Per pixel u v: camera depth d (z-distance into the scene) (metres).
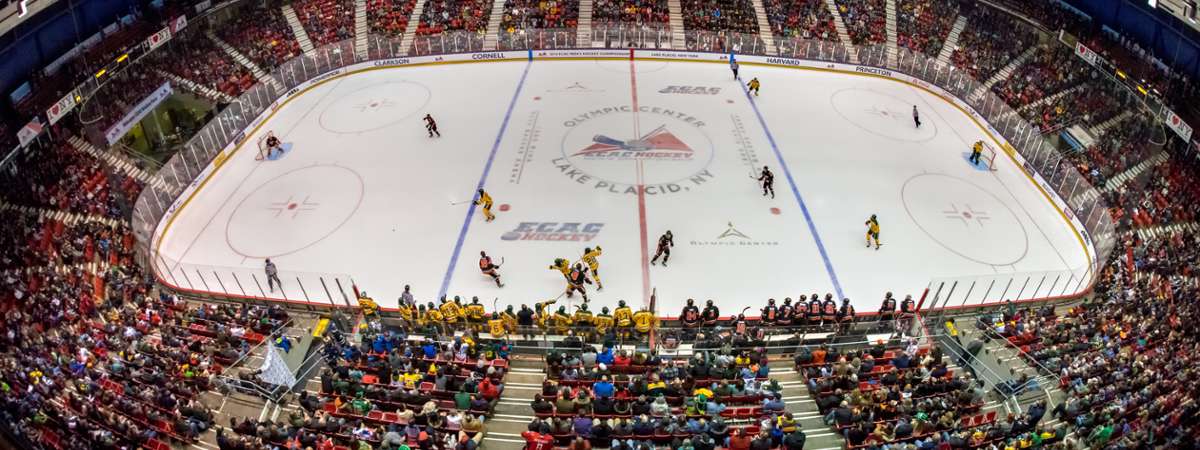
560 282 22.56
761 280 22.72
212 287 21.98
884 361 17.97
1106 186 27.95
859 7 41.53
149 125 32.56
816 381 16.78
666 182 28.11
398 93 36.81
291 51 39.06
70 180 26.17
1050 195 27.80
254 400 16.55
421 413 14.90
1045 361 17.56
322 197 27.33
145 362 17.14
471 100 35.78
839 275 23.08
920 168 29.86
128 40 31.50
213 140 29.41
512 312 18.72
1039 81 35.16
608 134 31.97
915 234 25.33
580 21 41.59
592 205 26.52
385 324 19.88
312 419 15.16
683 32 40.25
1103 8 33.81
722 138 31.83
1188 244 23.75
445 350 17.80
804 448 15.32
